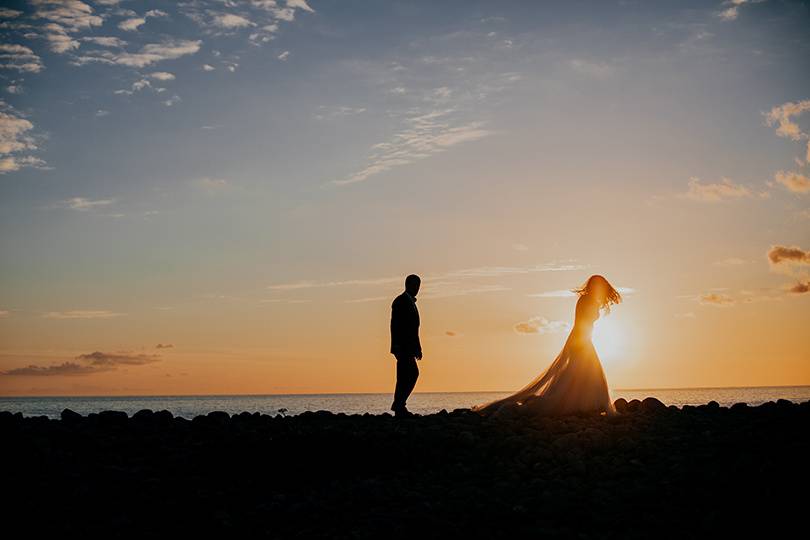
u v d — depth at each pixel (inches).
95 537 356.2
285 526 369.4
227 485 428.5
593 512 351.9
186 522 375.9
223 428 532.7
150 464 458.9
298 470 445.7
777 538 312.8
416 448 461.1
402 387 594.6
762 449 418.9
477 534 339.6
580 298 559.8
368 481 411.5
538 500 370.0
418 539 337.7
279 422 562.3
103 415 557.6
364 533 346.9
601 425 487.8
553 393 540.1
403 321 595.5
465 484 402.9
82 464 450.0
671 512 345.7
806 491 350.6
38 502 393.1
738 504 346.6
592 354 549.0
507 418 528.4
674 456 416.2
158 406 6569.9
